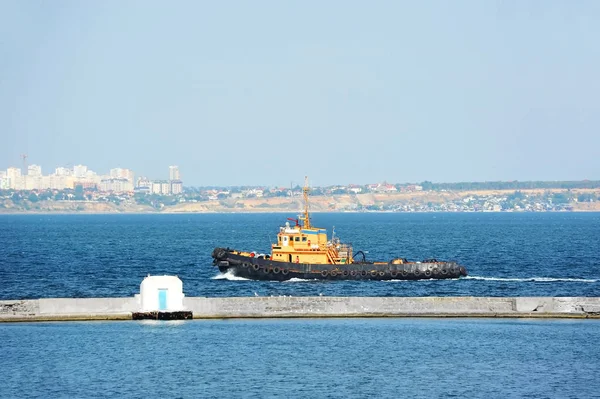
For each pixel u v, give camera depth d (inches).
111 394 7795.3
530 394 7859.3
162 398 7682.1
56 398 7667.3
